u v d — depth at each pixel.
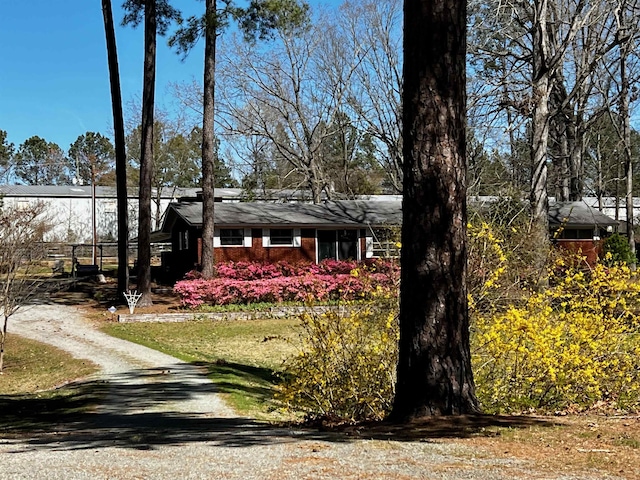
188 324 21.94
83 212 55.03
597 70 27.39
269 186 54.22
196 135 58.38
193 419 8.86
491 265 9.82
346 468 4.83
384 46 39.16
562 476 4.49
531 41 23.73
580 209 34.88
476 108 21.03
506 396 8.09
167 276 34.59
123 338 19.17
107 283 32.31
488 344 8.09
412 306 6.84
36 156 94.69
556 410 8.01
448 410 6.75
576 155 33.78
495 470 4.68
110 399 10.70
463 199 6.87
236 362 15.25
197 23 23.44
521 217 18.19
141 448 6.01
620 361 8.59
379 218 32.56
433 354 6.74
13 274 15.82
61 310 25.08
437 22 6.80
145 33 24.34
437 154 6.78
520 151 28.98
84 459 5.47
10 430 8.10
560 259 10.72
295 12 23.28
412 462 4.98
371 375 8.12
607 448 5.41
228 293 24.64
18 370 14.88
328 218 31.64
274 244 30.70
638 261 31.08
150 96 24.44
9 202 51.44
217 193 56.44
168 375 13.12
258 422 8.45
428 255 6.77
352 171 55.97
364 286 10.14
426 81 6.81
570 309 9.34
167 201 58.91
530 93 21.25
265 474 4.71
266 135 41.06
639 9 20.59
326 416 8.11
